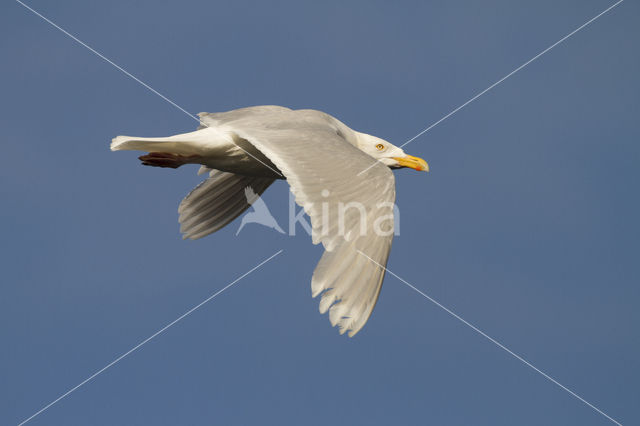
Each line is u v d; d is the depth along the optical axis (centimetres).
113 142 1272
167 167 1329
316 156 1031
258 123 1223
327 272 917
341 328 900
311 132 1124
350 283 916
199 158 1315
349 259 924
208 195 1525
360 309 909
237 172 1369
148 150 1294
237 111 1320
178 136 1284
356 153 1045
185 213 1523
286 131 1134
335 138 1105
